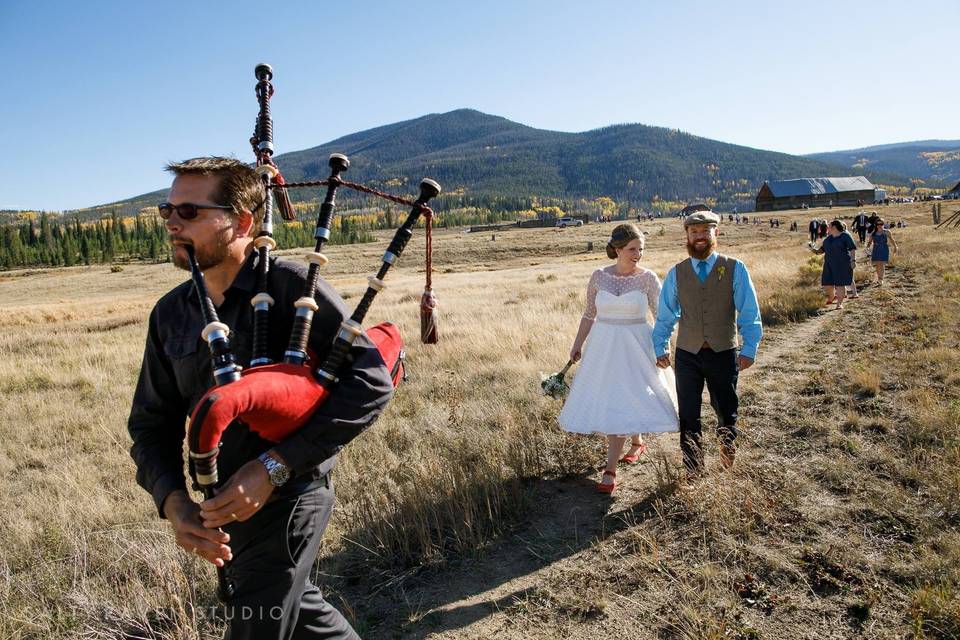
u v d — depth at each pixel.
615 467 4.42
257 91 2.10
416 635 3.03
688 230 4.45
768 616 2.91
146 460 1.92
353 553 3.80
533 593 3.27
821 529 3.58
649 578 3.28
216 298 1.92
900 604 2.89
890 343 8.05
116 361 11.76
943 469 4.00
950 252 19.36
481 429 5.75
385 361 1.91
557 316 12.52
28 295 68.31
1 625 3.11
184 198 1.79
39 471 5.84
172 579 3.30
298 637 2.02
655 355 4.65
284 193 2.10
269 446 1.77
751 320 4.39
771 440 5.03
